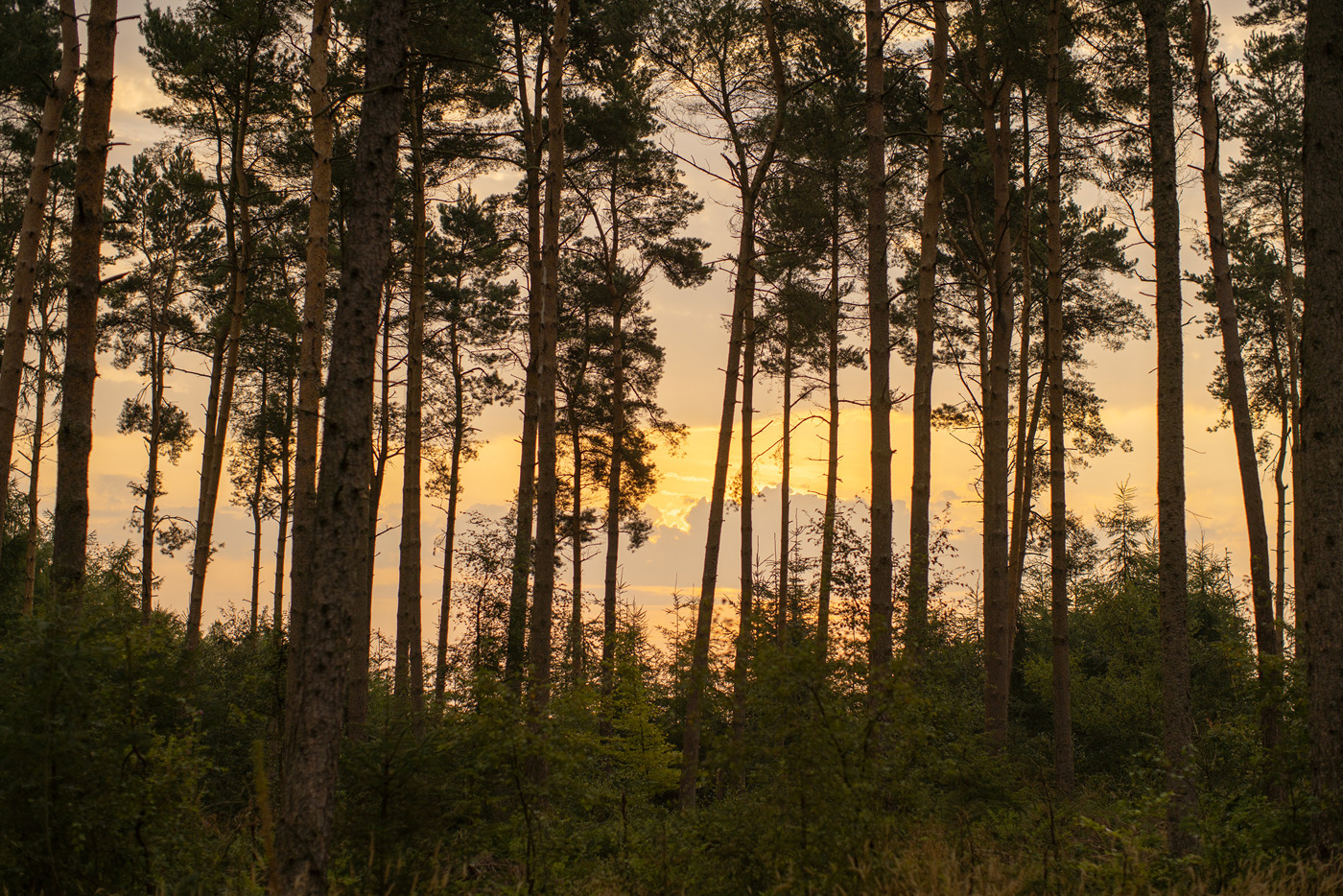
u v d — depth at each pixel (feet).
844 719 22.75
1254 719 32.91
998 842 29.78
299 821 20.63
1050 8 48.60
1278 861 23.16
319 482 22.33
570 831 30.07
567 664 52.06
